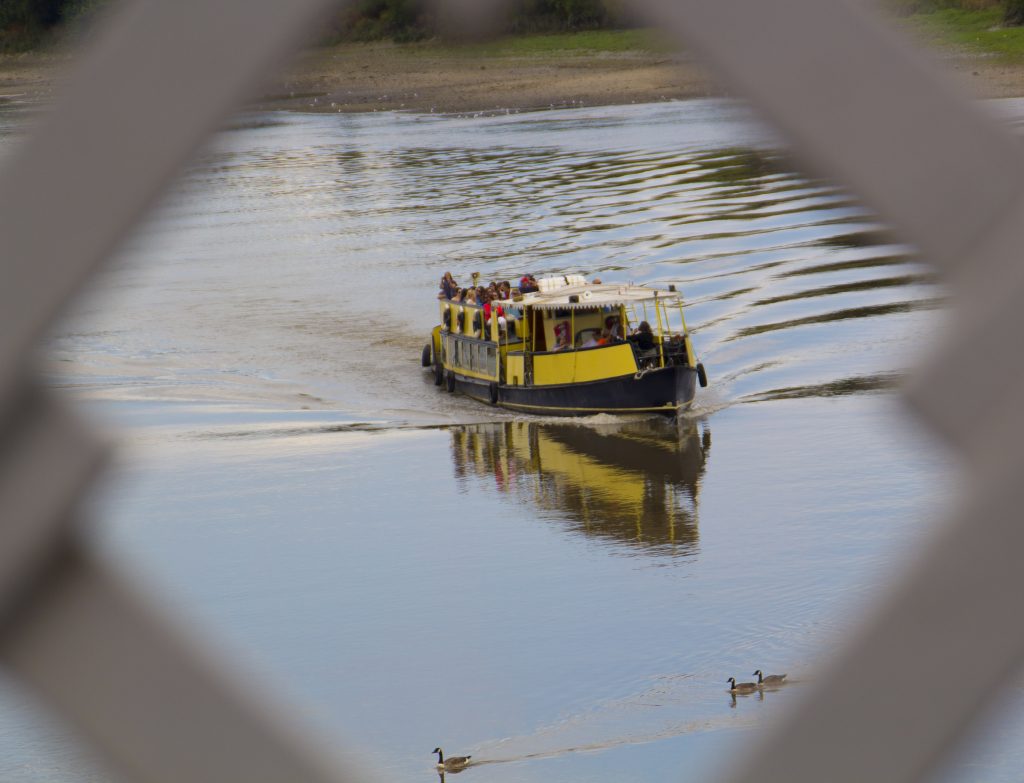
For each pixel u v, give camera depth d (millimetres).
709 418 140375
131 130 6402
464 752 67188
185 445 132500
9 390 6477
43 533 6578
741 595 85875
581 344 154875
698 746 65000
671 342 151375
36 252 6438
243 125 6457
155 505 111250
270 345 181125
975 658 6520
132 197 6434
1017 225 6582
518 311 156250
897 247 6711
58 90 6402
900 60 6598
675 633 80000
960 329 6543
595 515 108062
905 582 6578
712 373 157625
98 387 158125
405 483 119625
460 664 77250
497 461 128625
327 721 70062
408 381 167750
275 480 119688
